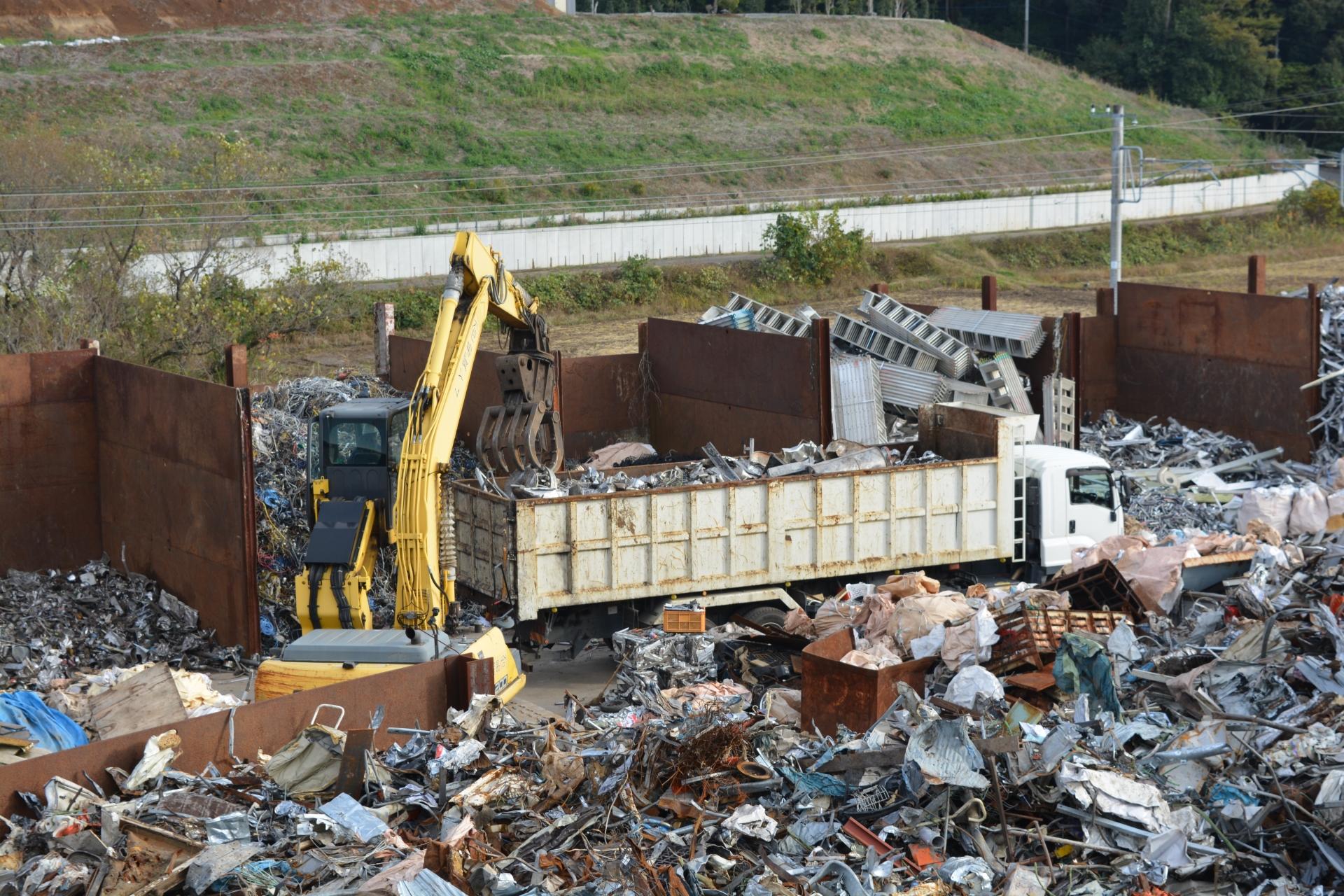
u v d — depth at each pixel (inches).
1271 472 1804.9
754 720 911.7
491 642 1039.0
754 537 1252.5
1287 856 744.3
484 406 1769.2
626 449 1744.6
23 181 2573.8
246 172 3063.5
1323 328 1870.1
